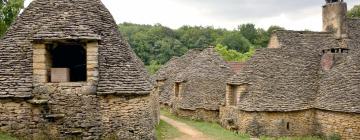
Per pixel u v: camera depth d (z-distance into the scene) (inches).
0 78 555.8
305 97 888.3
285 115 859.4
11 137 541.6
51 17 583.2
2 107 547.5
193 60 1219.9
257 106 856.3
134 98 586.6
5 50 580.1
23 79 557.0
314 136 872.3
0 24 1019.9
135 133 586.2
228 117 962.1
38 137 552.1
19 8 1042.7
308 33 1058.7
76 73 708.7
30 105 551.8
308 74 932.6
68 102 557.0
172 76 1373.0
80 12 588.7
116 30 631.2
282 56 958.4
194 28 3659.0
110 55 591.2
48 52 569.9
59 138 555.2
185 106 1101.1
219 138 800.3
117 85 571.5
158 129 876.6
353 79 837.2
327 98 855.1
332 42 1045.8
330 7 1122.7
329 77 900.0
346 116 794.2
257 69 928.3
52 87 554.9
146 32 3253.0
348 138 791.1
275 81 901.8
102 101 565.3
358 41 1111.0
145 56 2898.6
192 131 882.1
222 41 3339.1
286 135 858.8
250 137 838.5
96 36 559.8
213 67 1147.3
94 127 561.3
